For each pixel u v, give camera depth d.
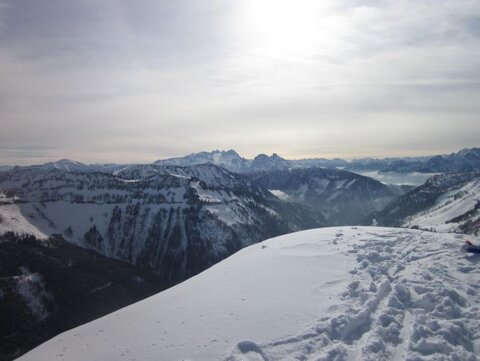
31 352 18.81
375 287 18.45
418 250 23.14
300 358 13.96
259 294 19.77
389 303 16.88
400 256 22.53
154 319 19.16
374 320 15.90
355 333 15.29
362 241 25.92
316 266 22.59
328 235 28.84
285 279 21.30
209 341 15.77
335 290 18.94
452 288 17.55
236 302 19.19
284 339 15.16
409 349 13.80
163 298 22.55
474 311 15.71
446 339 14.23
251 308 18.22
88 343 18.03
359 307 16.89
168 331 17.34
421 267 20.36
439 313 15.85
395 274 19.94
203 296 20.84
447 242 24.09
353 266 21.64
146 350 15.97
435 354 13.35
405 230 28.56
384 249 23.83
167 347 15.87
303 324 16.11
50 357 17.28
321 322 16.02
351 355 13.83
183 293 22.30
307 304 17.86
